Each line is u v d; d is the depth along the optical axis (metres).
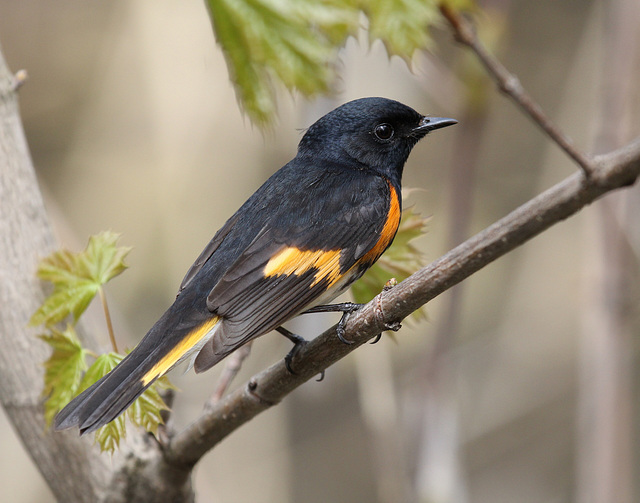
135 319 16.75
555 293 17.36
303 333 9.61
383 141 8.17
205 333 6.67
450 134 19.75
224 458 15.34
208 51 16.05
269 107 6.92
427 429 9.67
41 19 19.16
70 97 19.00
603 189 5.24
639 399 18.75
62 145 18.77
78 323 6.94
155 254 17.36
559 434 18.30
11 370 6.82
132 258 17.30
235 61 6.83
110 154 18.66
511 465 18.47
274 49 6.78
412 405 9.83
